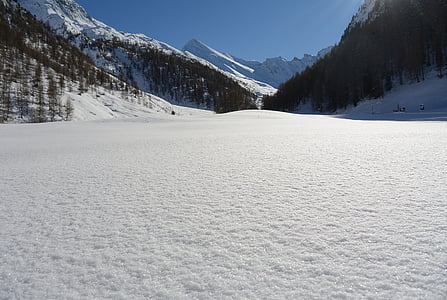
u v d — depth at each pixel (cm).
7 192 373
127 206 299
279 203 286
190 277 165
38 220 266
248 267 173
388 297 141
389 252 180
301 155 591
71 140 1265
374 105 5100
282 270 168
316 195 306
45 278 170
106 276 170
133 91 9938
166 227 238
